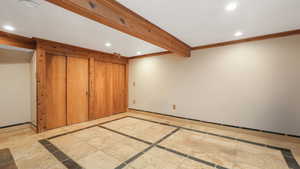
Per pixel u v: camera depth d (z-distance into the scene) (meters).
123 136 2.85
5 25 2.21
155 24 2.21
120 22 1.70
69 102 3.56
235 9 1.75
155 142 2.58
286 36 2.52
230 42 3.06
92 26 2.27
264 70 2.73
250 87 2.89
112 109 4.70
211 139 2.70
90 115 4.00
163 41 2.50
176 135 2.90
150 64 4.54
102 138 2.74
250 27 2.32
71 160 1.99
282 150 2.25
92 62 4.02
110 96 4.63
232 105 3.10
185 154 2.16
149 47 3.64
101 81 4.33
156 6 1.69
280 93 2.61
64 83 3.46
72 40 3.03
